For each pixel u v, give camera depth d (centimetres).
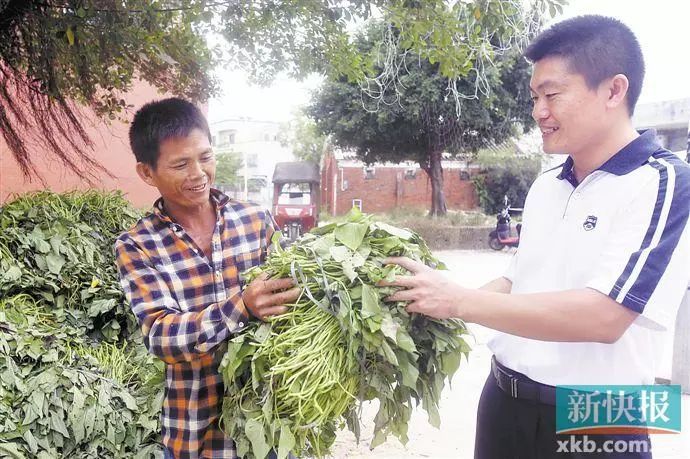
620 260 134
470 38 313
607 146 147
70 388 242
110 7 286
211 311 142
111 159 611
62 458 229
